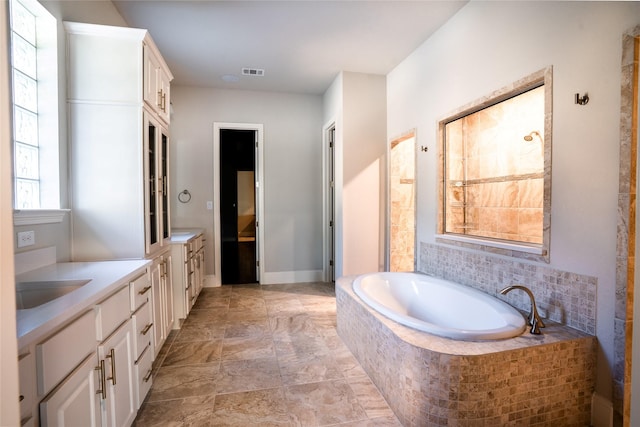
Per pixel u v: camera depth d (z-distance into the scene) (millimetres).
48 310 1016
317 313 3439
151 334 1983
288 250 4711
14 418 506
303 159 4715
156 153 2424
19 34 1712
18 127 1708
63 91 1953
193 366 2320
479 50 2424
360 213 3932
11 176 508
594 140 1659
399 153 3967
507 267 2205
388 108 3930
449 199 3039
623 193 1535
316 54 3416
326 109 4512
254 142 4645
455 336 1681
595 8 1645
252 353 2521
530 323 1810
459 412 1522
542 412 1604
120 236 2086
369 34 3006
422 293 2762
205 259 4430
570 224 1786
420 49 3217
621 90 1536
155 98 2377
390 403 1848
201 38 3066
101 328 1301
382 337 1945
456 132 3049
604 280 1622
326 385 2074
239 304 3738
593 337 1662
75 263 1847
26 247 1626
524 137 3016
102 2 2369
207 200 4414
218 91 4422
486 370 1520
